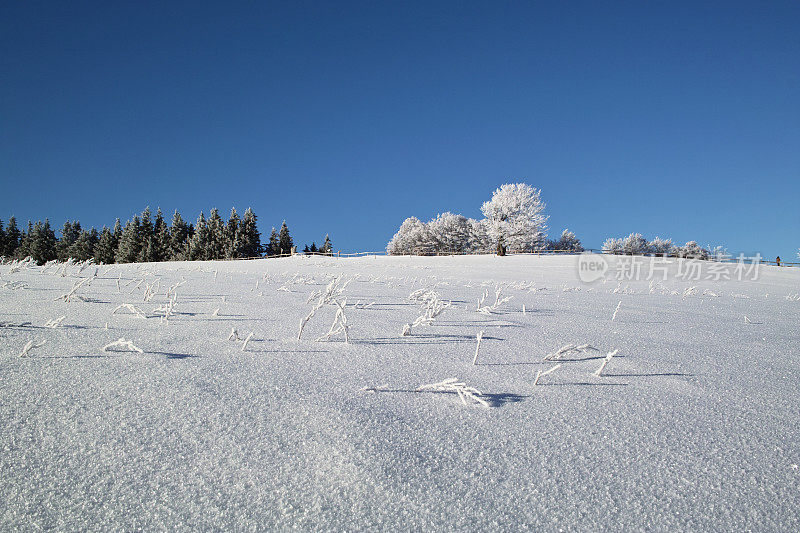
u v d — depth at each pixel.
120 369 1.90
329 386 1.80
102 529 0.92
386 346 2.57
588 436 1.43
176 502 1.01
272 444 1.28
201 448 1.24
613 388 1.95
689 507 1.07
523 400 1.75
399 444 1.31
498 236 46.88
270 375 1.91
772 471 1.25
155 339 2.48
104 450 1.22
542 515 1.01
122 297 4.23
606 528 0.98
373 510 1.00
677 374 2.22
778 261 26.34
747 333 3.68
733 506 1.08
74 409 1.47
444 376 2.03
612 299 6.45
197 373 1.88
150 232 74.62
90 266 8.66
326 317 3.51
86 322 2.90
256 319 3.29
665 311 5.13
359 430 1.39
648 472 1.22
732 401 1.84
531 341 2.91
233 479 1.10
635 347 2.86
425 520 0.97
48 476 1.09
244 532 0.92
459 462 1.23
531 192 46.78
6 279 5.41
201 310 3.65
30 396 1.56
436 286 7.75
